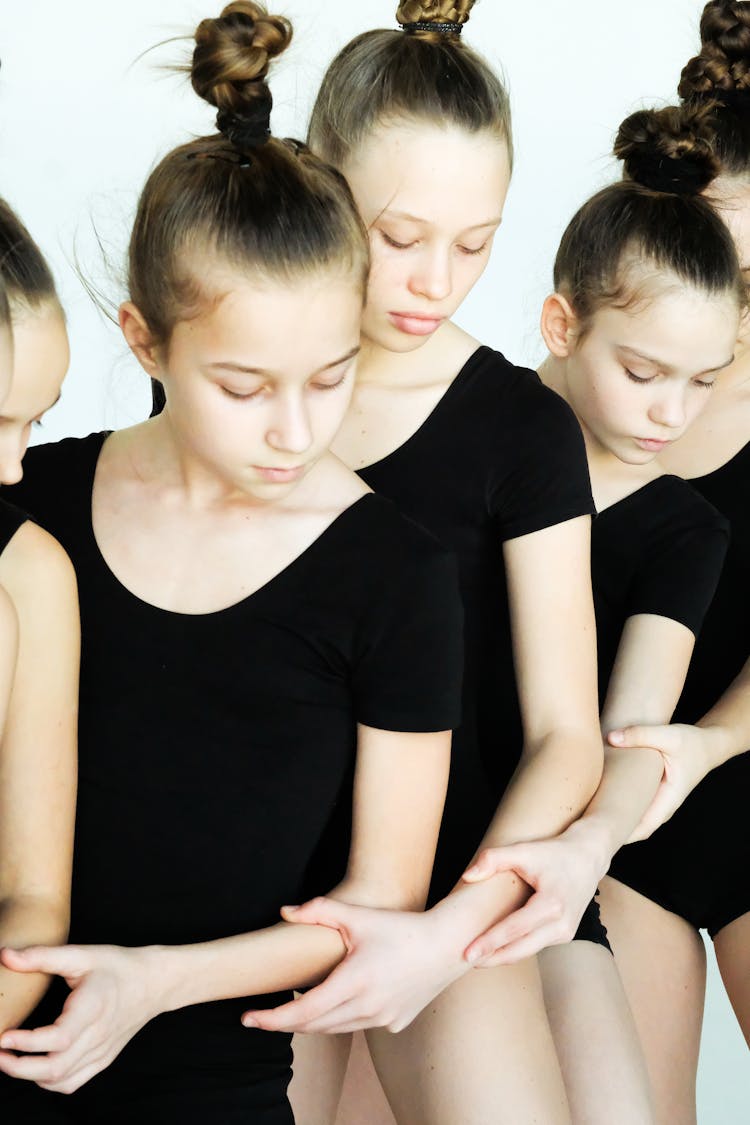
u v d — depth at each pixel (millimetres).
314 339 1295
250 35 1359
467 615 1664
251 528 1419
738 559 2006
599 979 1719
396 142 1537
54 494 1482
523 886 1505
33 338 1301
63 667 1399
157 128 4133
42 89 4176
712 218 1793
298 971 1403
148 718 1428
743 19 1955
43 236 3727
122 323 1410
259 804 1429
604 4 4266
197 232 1289
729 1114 2422
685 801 1975
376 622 1401
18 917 1365
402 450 1655
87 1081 1417
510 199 4059
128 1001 1311
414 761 1428
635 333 1761
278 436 1317
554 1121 1502
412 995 1419
